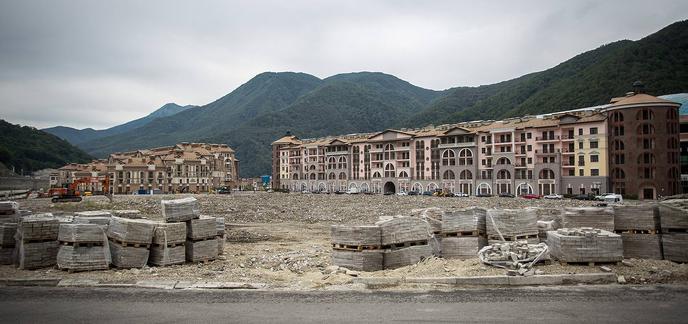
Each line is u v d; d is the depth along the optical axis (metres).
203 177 139.12
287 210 58.84
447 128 114.31
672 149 74.50
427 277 16.38
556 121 87.88
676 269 16.55
